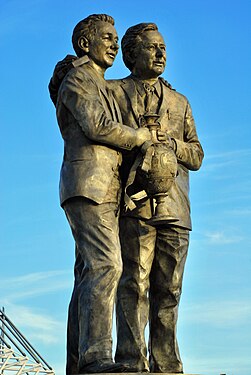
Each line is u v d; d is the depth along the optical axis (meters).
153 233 9.52
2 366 26.86
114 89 9.63
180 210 9.54
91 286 8.81
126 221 9.46
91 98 9.07
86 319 8.77
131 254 9.47
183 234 9.58
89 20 9.48
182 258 9.58
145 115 9.29
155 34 9.70
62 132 9.28
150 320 9.61
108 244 8.91
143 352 9.39
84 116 8.99
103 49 9.41
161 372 9.45
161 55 9.66
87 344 8.72
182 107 9.82
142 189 9.27
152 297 9.62
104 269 8.83
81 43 9.45
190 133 9.84
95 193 8.96
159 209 9.19
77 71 9.22
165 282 9.54
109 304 8.80
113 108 9.38
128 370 9.31
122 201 9.27
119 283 9.49
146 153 9.05
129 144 9.05
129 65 9.83
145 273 9.49
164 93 9.73
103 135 8.96
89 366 8.64
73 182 9.02
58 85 9.47
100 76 9.45
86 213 8.97
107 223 8.97
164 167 9.07
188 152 9.59
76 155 9.09
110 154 9.09
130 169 9.12
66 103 9.12
